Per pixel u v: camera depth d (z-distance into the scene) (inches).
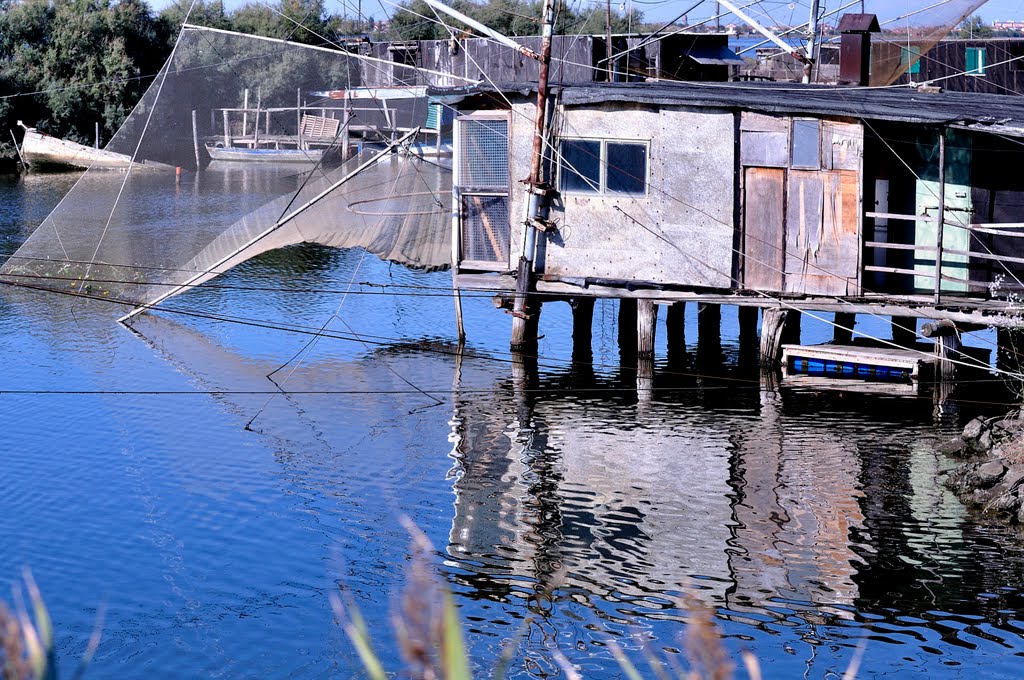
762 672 412.8
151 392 793.6
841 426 724.0
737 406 777.6
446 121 1237.1
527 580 493.7
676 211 824.3
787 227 813.2
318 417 748.6
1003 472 593.3
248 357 913.5
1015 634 441.1
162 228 1019.9
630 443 697.6
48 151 2213.3
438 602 460.4
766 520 564.7
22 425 720.3
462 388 830.5
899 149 823.1
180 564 512.1
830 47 1787.6
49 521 561.6
